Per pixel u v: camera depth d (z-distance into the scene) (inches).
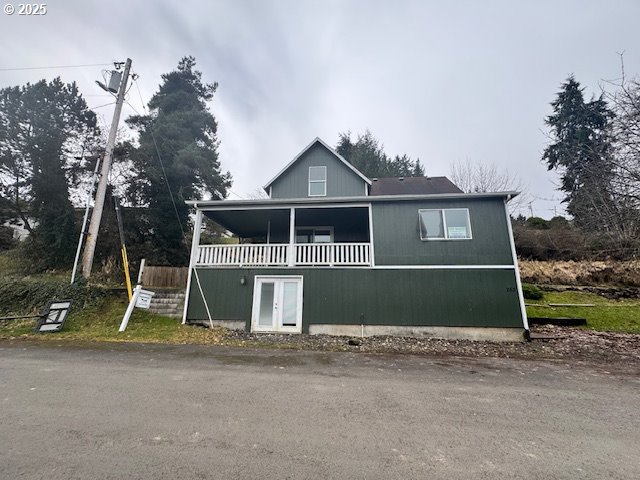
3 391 171.6
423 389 192.5
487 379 217.9
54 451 108.7
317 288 420.2
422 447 118.2
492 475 100.0
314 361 262.2
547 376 227.1
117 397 165.6
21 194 655.8
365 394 180.4
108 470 97.1
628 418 151.4
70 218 625.0
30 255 608.7
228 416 143.8
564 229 692.7
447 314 391.2
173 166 697.0
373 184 625.0
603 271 556.4
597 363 268.1
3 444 113.1
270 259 440.8
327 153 576.4
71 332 359.3
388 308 402.0
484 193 411.2
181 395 171.0
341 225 579.2
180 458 105.7
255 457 107.6
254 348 312.0
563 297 512.1
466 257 404.5
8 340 319.9
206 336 366.3
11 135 625.3
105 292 453.4
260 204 459.5
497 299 387.9
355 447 116.7
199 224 465.7
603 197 341.7
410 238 419.5
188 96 836.6
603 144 339.0
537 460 110.5
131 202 699.4
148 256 668.1
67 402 156.9
